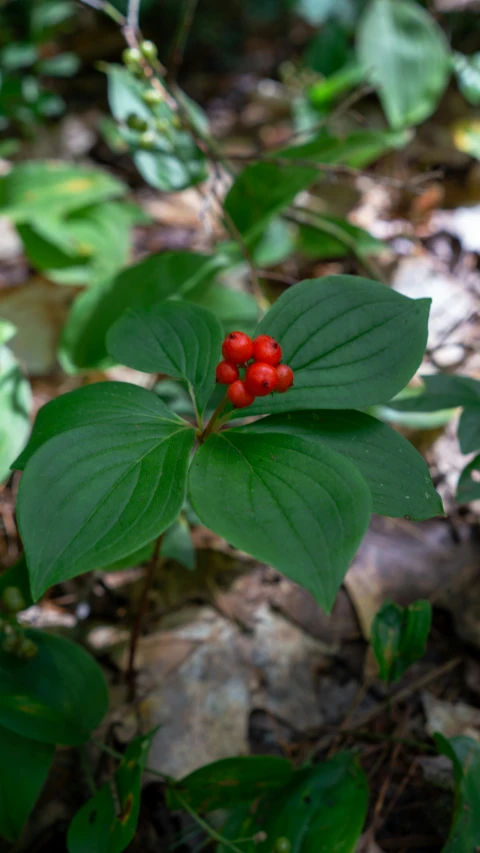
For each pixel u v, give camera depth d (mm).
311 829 364
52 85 994
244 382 320
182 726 420
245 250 495
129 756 364
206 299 552
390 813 398
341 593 466
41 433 333
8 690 372
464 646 450
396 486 330
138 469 318
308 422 341
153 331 360
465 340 615
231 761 361
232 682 435
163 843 388
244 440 327
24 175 623
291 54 1076
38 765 365
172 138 508
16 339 628
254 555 296
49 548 305
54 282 673
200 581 467
